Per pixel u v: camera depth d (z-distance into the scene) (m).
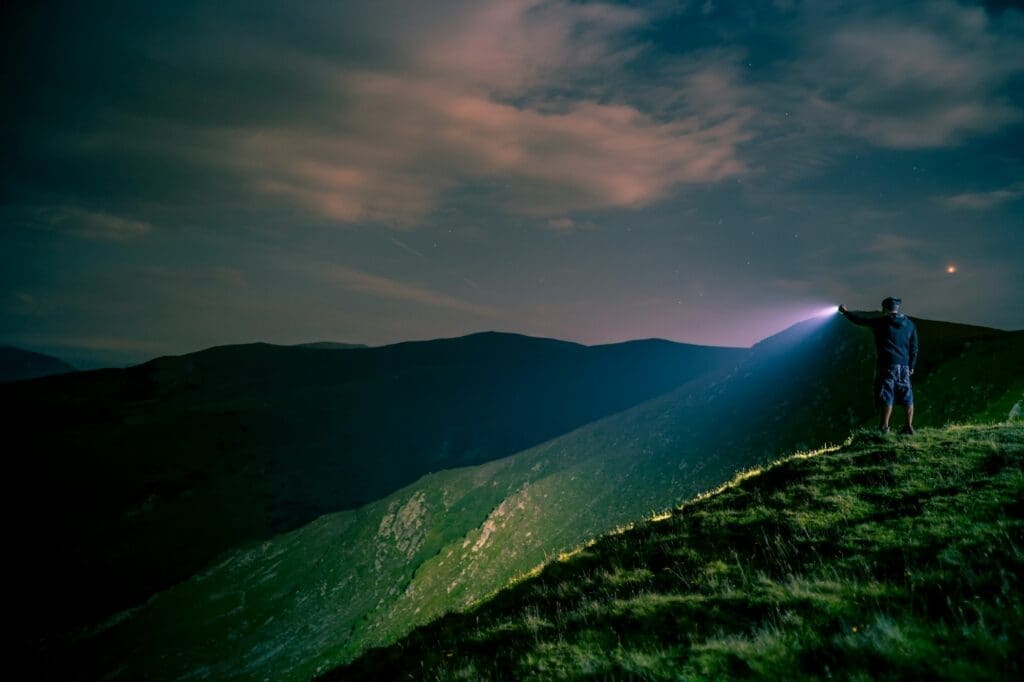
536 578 11.95
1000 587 5.73
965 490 8.80
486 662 7.56
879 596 6.32
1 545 74.56
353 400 109.94
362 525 70.31
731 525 10.59
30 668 56.69
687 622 6.95
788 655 5.39
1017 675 4.26
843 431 24.36
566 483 50.38
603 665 6.12
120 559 74.62
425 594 46.62
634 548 11.31
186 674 51.41
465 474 71.56
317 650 47.69
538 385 109.44
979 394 18.69
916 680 4.52
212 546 77.56
